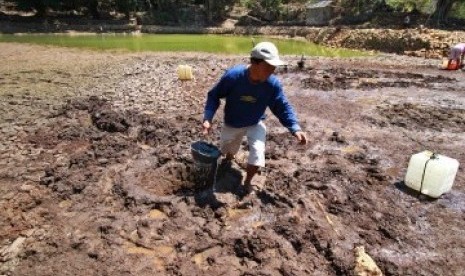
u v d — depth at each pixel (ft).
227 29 134.92
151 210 16.67
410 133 27.02
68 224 15.47
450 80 46.11
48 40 99.19
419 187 18.30
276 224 15.65
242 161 20.83
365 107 33.40
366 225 15.98
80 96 34.04
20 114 28.58
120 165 20.34
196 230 15.28
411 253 14.40
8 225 15.30
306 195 18.02
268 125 27.71
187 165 19.93
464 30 96.63
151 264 13.48
